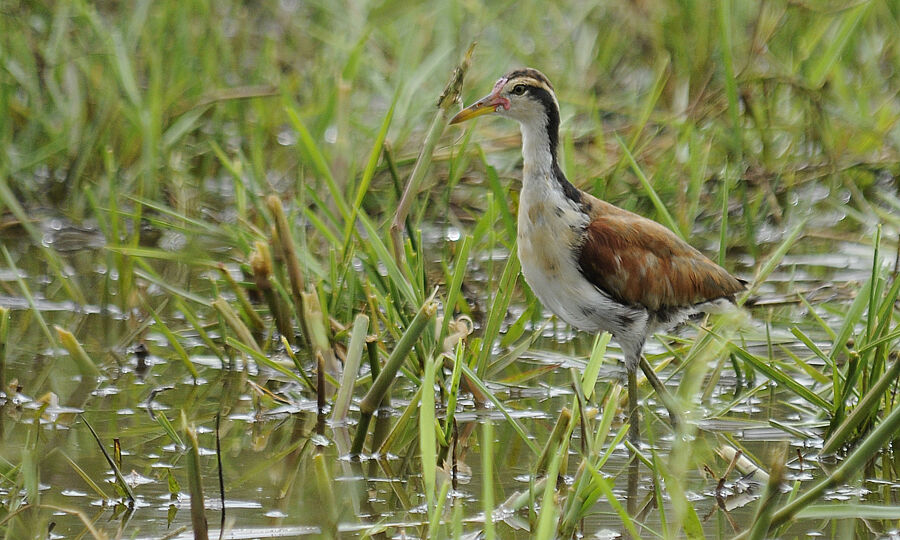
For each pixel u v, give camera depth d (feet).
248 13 65.26
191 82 57.21
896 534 28.58
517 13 64.03
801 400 38.09
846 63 56.39
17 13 56.24
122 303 44.88
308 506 30.01
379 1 60.80
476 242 49.80
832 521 29.48
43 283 48.42
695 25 54.13
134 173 53.98
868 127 53.11
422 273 39.11
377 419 36.32
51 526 28.30
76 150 54.90
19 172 54.19
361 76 59.67
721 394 38.86
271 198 39.27
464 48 61.57
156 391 38.22
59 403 36.94
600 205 36.81
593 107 52.21
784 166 53.67
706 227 52.49
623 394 38.06
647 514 30.01
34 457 32.40
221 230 47.37
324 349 38.47
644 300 35.83
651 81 58.49
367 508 29.94
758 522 24.52
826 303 44.96
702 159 50.44
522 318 41.57
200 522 26.91
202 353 41.98
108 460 30.09
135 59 57.72
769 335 38.14
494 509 29.73
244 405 37.35
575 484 27.94
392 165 43.09
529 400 38.45
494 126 57.41
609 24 61.77
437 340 38.01
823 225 53.57
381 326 42.86
